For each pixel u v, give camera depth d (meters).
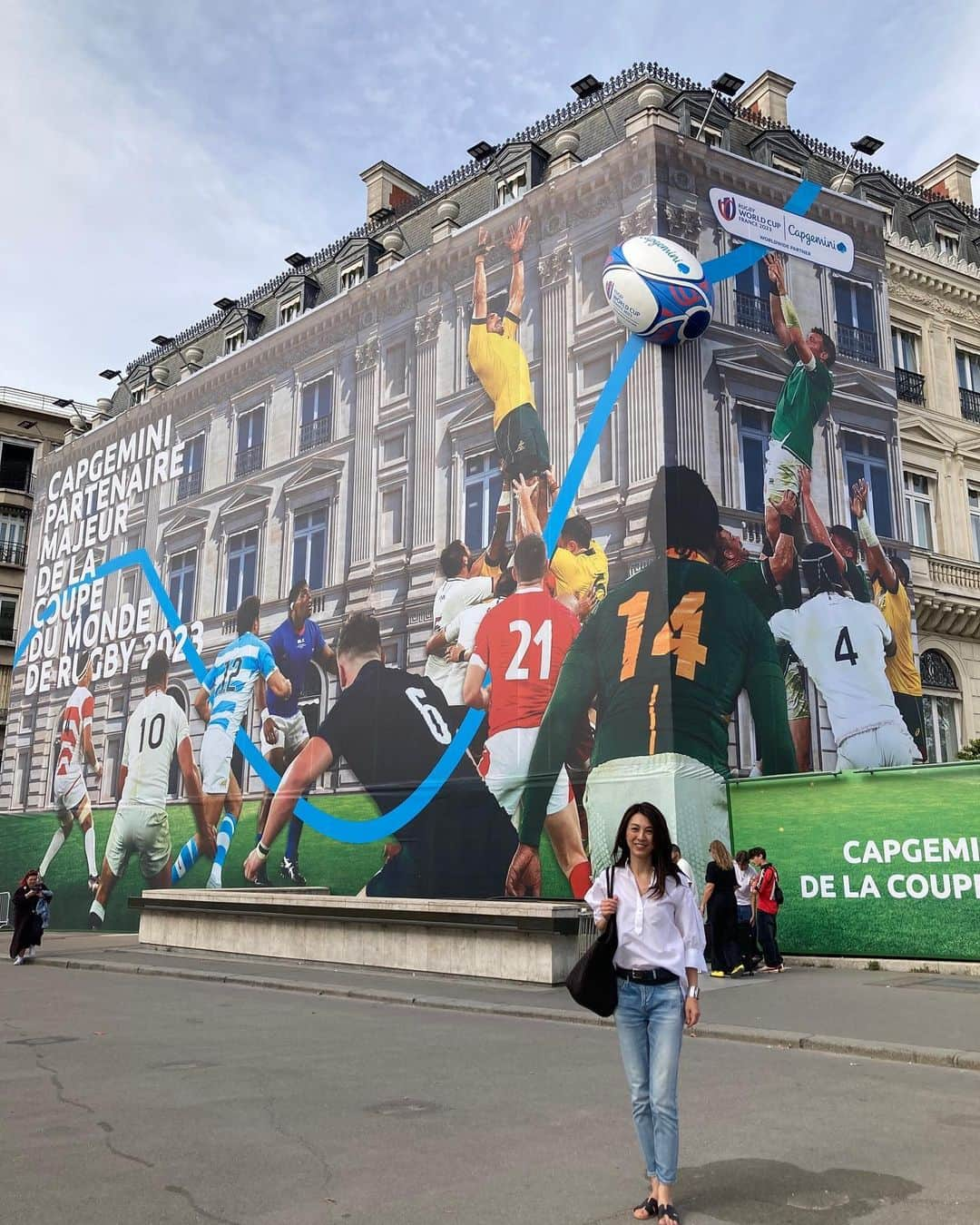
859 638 20.56
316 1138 6.09
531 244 21.59
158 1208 4.90
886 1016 10.36
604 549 18.84
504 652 20.03
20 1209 4.89
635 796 17.16
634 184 19.98
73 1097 7.22
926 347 25.02
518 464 20.80
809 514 20.33
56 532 36.12
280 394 27.84
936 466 24.48
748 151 22.52
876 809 15.09
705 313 18.94
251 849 25.22
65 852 31.33
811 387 21.02
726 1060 8.65
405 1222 4.70
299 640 25.39
